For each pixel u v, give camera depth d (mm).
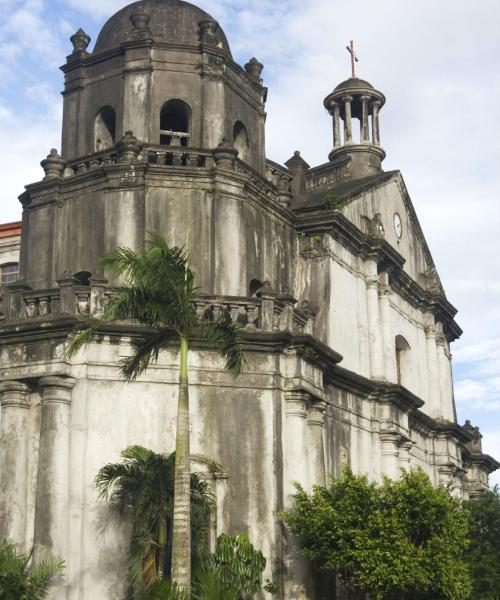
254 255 25516
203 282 24297
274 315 23219
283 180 28219
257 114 28141
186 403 17547
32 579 19141
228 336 18562
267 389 22703
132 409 21938
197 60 26328
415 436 32250
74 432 21562
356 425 27188
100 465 21469
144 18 26359
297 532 21422
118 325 21969
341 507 21531
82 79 27000
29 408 22172
